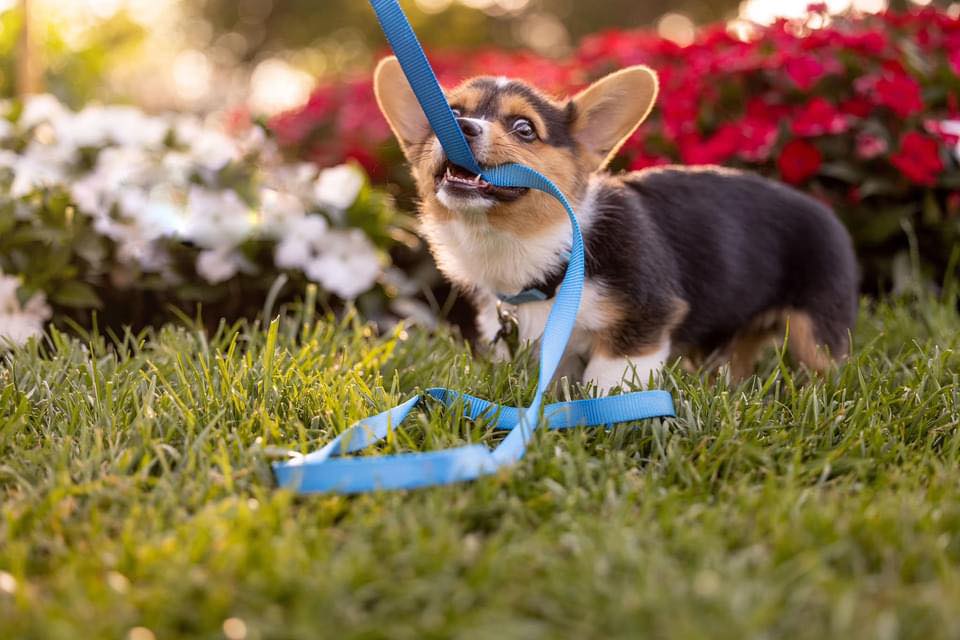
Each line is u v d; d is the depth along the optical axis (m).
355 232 1.50
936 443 1.06
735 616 0.72
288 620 0.75
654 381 1.12
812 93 1.65
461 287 1.27
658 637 0.72
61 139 1.55
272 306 1.49
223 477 0.93
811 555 0.82
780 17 1.79
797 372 1.25
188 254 1.45
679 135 1.66
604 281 1.16
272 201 1.50
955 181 1.58
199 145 1.56
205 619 0.75
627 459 1.01
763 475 0.98
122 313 1.45
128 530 0.86
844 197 1.63
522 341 1.20
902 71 1.62
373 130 1.94
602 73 1.93
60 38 2.41
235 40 6.91
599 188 1.21
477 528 0.90
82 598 0.77
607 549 0.83
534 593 0.78
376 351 1.21
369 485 0.92
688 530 0.87
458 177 1.15
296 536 0.86
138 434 1.00
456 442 0.99
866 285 1.63
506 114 1.17
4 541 0.87
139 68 3.98
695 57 1.81
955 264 1.61
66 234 1.38
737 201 1.29
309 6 6.71
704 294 1.24
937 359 1.15
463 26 6.52
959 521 0.88
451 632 0.73
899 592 0.77
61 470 0.95
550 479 0.95
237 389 1.08
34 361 1.17
